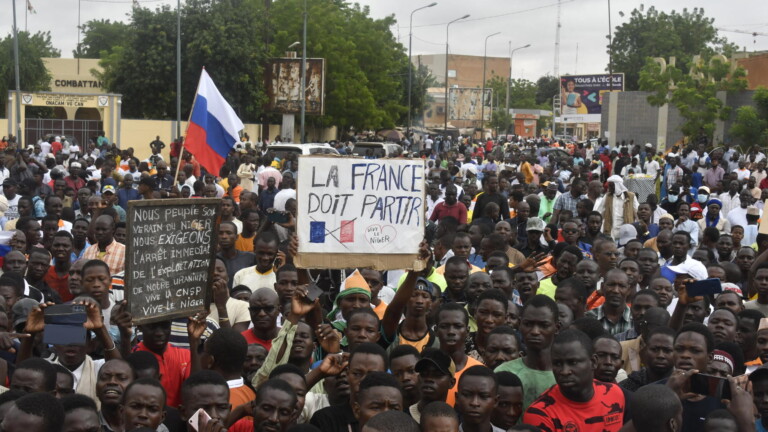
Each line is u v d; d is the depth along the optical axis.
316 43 49.56
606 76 77.81
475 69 124.00
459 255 10.12
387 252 6.90
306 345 6.50
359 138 56.28
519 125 104.69
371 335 6.53
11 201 14.13
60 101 40.56
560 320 7.32
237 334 6.16
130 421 5.22
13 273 8.28
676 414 4.75
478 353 7.09
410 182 6.92
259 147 37.59
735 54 54.00
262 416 5.31
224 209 12.45
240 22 44.88
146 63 44.00
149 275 6.32
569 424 5.39
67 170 21.17
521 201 14.38
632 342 7.50
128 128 42.31
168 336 6.47
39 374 5.55
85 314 5.98
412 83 67.25
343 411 5.83
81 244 11.27
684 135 45.62
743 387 5.66
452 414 4.83
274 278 9.43
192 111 14.28
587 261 9.09
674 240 10.96
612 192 14.65
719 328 7.17
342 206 6.89
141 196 15.30
